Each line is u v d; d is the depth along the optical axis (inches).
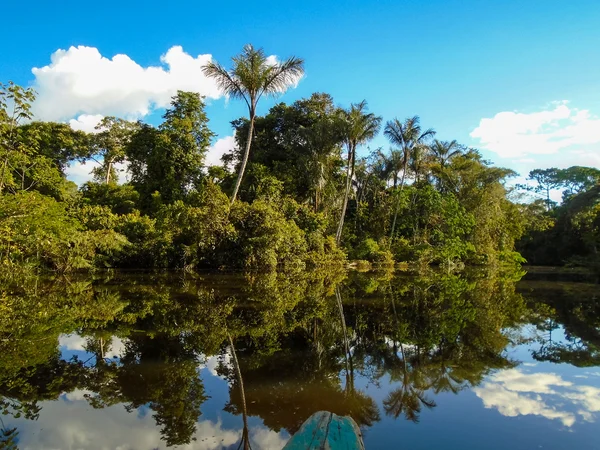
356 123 1008.9
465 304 451.2
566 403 165.3
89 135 1459.2
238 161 1355.8
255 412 154.0
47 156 1327.5
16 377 190.4
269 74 808.9
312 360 226.5
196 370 203.9
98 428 138.3
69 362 212.7
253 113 828.0
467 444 129.1
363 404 163.3
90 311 354.9
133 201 1165.1
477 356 239.3
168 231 801.6
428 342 273.4
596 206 1373.0
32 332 277.1
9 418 146.3
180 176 1232.8
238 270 791.1
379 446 127.5
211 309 378.3
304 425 83.3
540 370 211.6
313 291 544.4
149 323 313.0
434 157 1417.3
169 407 157.8
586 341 277.3
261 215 783.1
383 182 1357.0
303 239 872.9
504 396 173.3
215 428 140.0
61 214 687.1
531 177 2219.5
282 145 1262.3
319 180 1077.8
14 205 553.3
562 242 1531.7
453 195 1206.3
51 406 157.6
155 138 1222.9
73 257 685.9
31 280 575.2
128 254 791.1
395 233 1259.2
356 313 384.8
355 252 1130.7
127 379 189.3
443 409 158.6
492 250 1249.4
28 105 561.6
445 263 1090.1
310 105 1279.5
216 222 758.5
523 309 422.0
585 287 657.6
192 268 788.6
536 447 127.7
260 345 258.1
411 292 554.3
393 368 213.3
